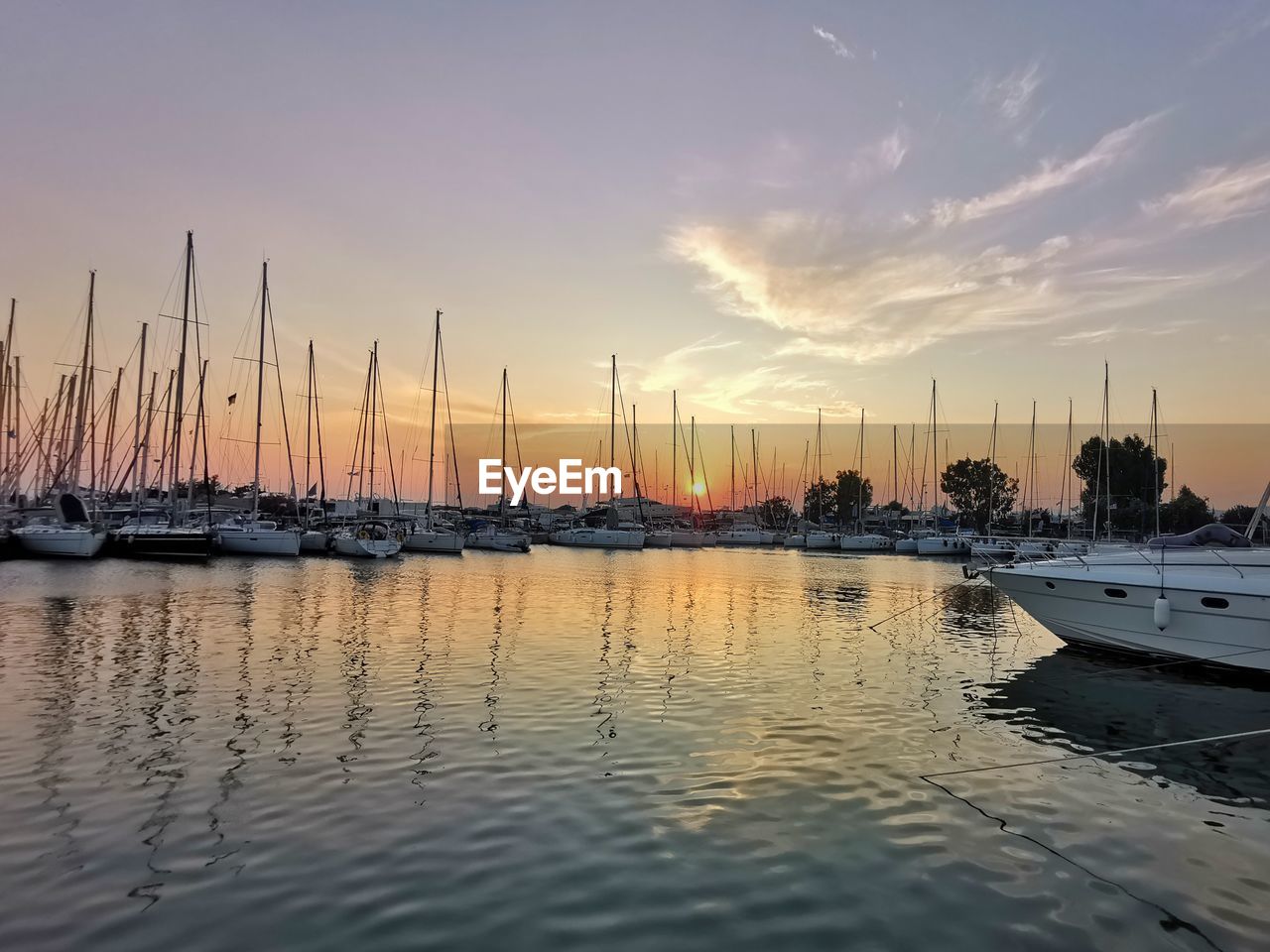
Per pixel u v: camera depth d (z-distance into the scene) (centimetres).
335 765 951
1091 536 7562
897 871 698
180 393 5003
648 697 1329
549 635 1989
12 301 5469
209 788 866
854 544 8631
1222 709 1330
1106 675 1602
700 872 687
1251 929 611
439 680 1423
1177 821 830
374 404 6744
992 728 1190
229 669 1483
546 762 977
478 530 7231
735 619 2409
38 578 3244
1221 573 1627
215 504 6825
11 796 836
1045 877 694
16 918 593
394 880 662
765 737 1105
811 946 573
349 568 4203
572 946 567
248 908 612
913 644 1981
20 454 5525
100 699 1248
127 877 661
